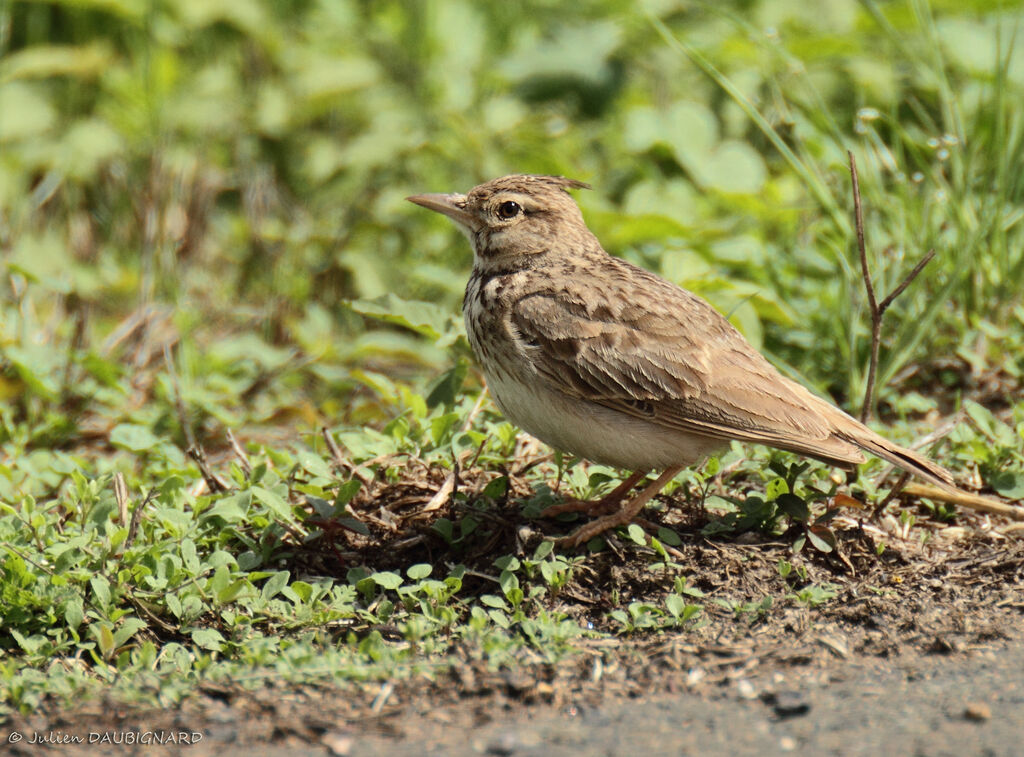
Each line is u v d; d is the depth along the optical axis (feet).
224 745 21.94
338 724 22.54
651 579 28.68
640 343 30.71
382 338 47.96
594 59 60.44
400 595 27.71
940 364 41.50
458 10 64.54
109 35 62.95
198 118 60.18
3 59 62.49
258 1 63.46
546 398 31.22
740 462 33.55
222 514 29.71
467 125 57.36
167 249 55.83
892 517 31.78
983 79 50.16
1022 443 34.01
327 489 32.35
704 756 21.13
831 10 62.85
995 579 28.40
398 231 55.83
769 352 42.83
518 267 34.17
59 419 42.37
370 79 59.57
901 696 23.17
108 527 28.45
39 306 54.39
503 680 23.91
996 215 42.04
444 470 33.17
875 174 45.16
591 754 21.30
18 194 57.72
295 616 26.96
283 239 54.85
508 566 28.37
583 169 56.44
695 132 53.21
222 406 46.01
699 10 62.44
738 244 45.39
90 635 26.58
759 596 28.04
